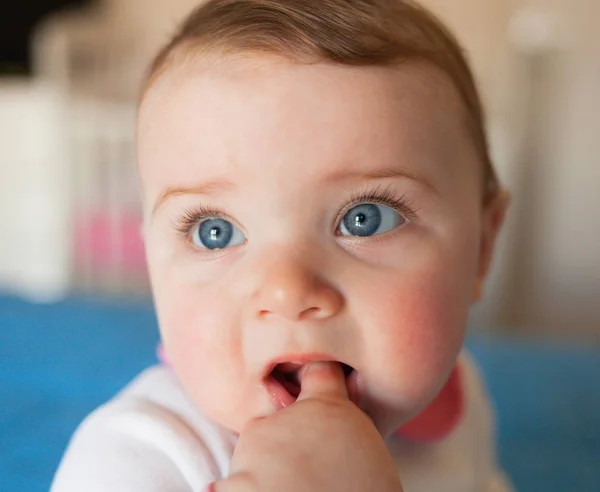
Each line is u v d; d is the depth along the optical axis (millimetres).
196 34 579
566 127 2316
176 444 538
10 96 2449
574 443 1040
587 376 1244
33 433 973
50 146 2418
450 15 2402
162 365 675
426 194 540
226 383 522
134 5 2615
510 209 2293
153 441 543
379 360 508
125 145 2326
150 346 1308
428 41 607
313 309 489
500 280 2332
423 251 538
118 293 2340
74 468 542
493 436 952
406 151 527
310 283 486
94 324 1422
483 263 746
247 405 520
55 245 2453
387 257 523
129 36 2600
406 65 550
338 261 510
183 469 533
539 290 2367
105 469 526
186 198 534
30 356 1241
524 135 2322
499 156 2225
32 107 2422
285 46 522
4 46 2512
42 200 2455
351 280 508
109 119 2328
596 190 2305
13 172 2467
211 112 518
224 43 537
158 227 568
